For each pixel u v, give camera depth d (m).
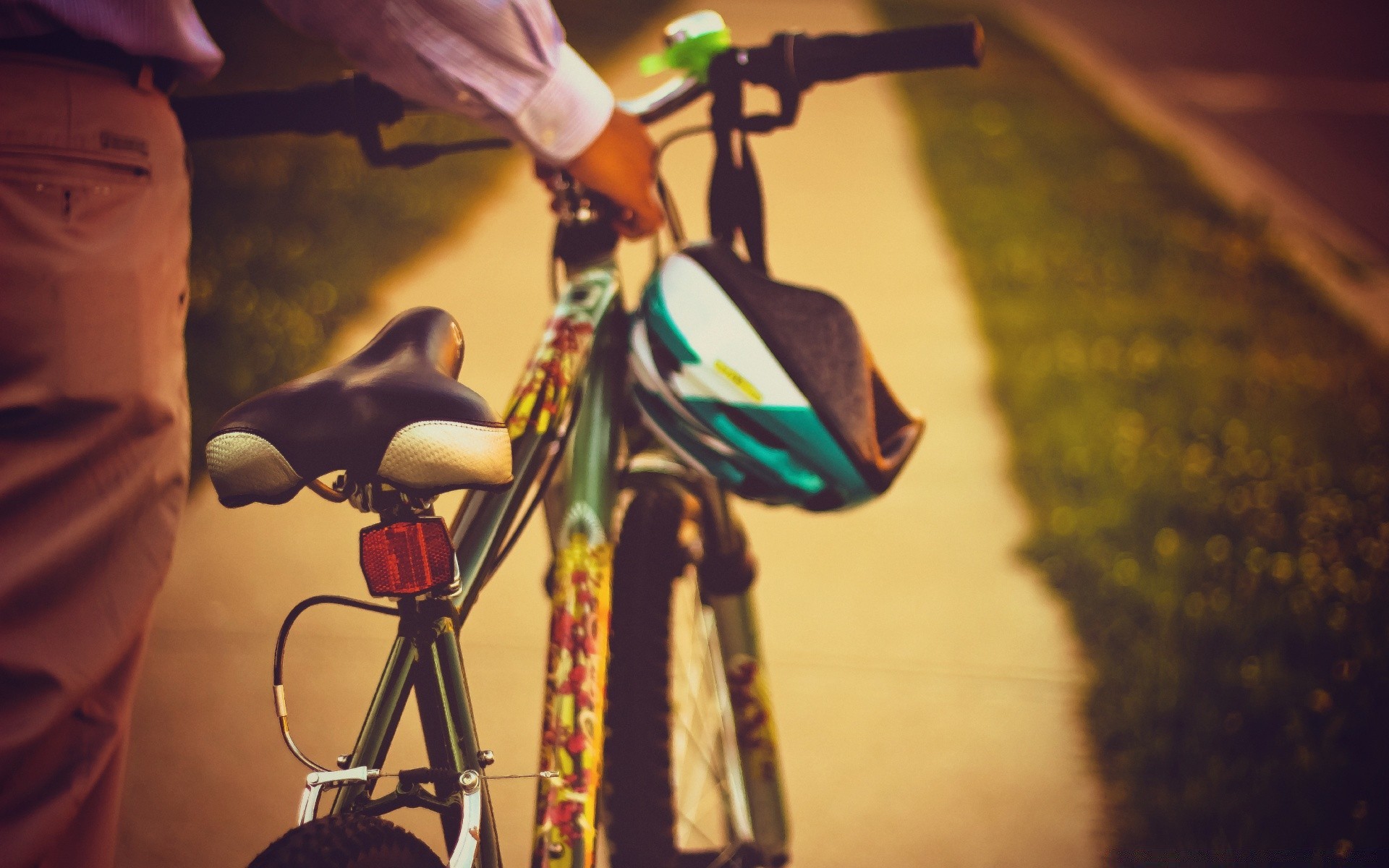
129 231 1.40
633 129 1.56
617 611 1.88
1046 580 3.67
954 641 3.33
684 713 2.22
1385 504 4.35
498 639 3.22
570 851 1.52
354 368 1.27
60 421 1.38
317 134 1.74
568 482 1.68
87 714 1.44
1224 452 4.68
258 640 3.11
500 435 1.24
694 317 1.61
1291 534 4.00
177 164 1.49
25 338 1.34
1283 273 7.95
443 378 1.26
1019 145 10.81
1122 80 16.27
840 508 1.68
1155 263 7.64
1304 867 2.43
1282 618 3.37
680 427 1.66
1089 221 8.48
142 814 2.46
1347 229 10.00
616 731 1.88
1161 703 2.95
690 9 17.73
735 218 1.72
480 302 5.70
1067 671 3.19
